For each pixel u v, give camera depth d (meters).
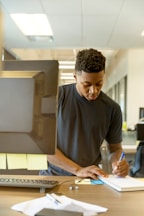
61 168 1.47
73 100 1.59
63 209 0.85
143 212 0.87
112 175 1.37
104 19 3.36
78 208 0.87
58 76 0.97
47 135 0.94
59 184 1.21
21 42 4.40
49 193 1.06
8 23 3.53
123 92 6.39
